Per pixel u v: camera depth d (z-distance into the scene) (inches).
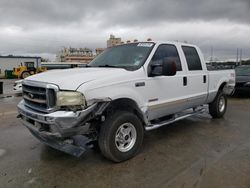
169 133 211.0
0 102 406.3
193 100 209.9
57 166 147.0
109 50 201.6
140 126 159.0
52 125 126.3
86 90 129.7
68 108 128.1
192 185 121.3
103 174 135.9
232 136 201.0
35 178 132.5
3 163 151.9
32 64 1784.0
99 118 143.8
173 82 183.9
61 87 129.3
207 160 151.6
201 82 217.9
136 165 146.5
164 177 130.9
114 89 142.0
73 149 142.9
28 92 149.1
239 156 157.3
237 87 407.5
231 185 120.3
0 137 204.4
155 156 159.6
